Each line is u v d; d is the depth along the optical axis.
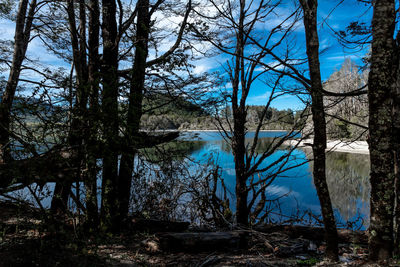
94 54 5.48
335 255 3.51
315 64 3.42
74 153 2.97
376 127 3.07
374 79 3.06
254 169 5.90
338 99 4.35
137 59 4.87
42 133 2.99
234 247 4.35
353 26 3.85
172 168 5.40
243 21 5.89
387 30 2.99
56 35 6.47
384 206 3.04
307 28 3.47
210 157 7.86
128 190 5.10
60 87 3.20
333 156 29.95
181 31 5.32
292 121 5.81
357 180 17.19
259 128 6.09
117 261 3.38
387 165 3.04
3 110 2.76
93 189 4.16
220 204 7.71
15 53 5.62
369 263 3.09
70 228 3.74
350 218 9.41
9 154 2.78
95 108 3.11
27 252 2.78
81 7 5.89
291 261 3.77
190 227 6.11
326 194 3.48
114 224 4.71
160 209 6.62
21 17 5.84
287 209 10.51
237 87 6.06
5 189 2.48
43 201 5.47
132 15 5.41
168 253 4.07
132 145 3.90
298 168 21.11
